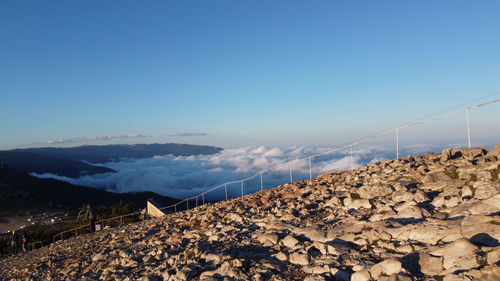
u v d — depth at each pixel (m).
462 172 12.05
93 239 21.72
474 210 8.27
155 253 12.07
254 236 11.01
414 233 7.92
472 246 6.32
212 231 13.14
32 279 14.04
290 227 10.84
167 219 21.16
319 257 8.15
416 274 6.33
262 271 7.93
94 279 11.30
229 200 21.86
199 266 9.05
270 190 20.48
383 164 17.00
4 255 34.97
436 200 10.10
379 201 11.49
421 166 14.23
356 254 7.82
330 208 12.64
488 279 5.38
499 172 10.62
